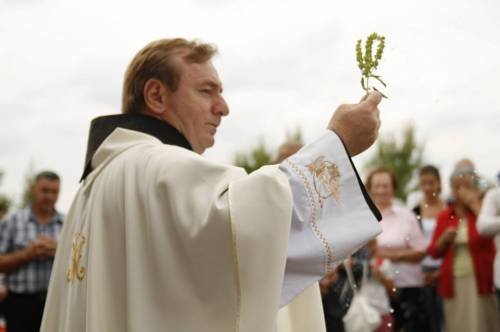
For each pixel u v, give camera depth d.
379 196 5.29
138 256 1.72
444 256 5.12
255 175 1.65
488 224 4.86
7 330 5.30
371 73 1.86
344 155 1.74
